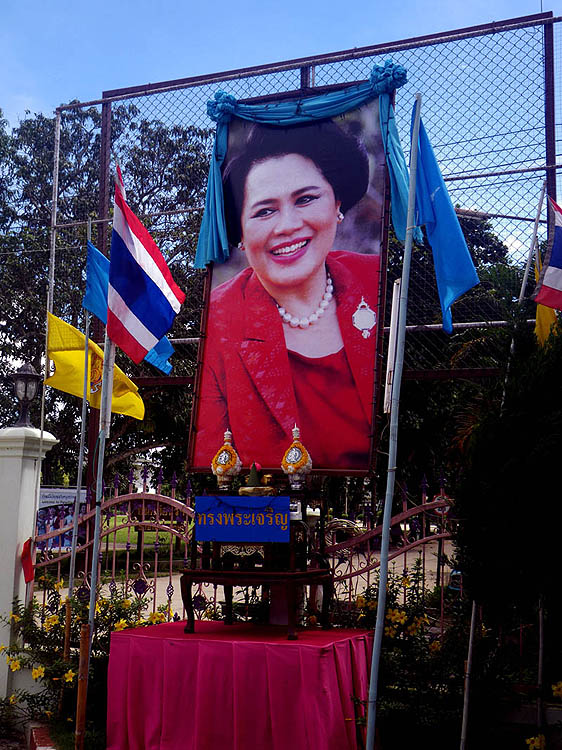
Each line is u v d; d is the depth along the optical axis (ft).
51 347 24.48
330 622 19.75
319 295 21.26
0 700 21.83
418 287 27.94
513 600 14.73
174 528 22.12
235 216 22.59
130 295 20.27
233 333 21.99
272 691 15.84
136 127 31.32
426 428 44.70
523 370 15.31
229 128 23.07
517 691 17.15
